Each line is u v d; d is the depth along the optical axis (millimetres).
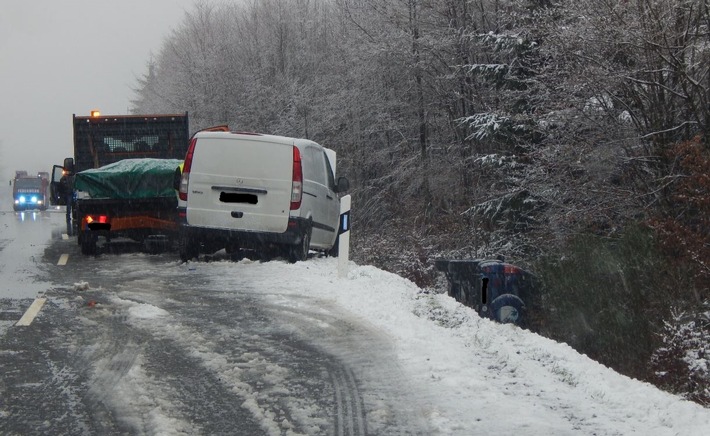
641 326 11445
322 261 15367
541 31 16812
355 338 8500
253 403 6320
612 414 6027
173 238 17188
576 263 13133
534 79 18438
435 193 28984
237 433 5652
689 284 11430
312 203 15102
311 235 15242
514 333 8688
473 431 5656
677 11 14695
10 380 6992
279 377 7074
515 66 22625
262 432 5676
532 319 11828
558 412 6078
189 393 6605
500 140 21938
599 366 7434
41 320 9555
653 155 15305
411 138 31641
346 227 12617
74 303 10703
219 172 14352
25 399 6441
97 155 20906
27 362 7602
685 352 10430
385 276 13023
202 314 9859
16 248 19594
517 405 6230
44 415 6043
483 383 6793
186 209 14383
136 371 7262
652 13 14430
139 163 17469
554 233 16797
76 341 8469
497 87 24234
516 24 22250
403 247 22984
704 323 11016
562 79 17016
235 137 14406
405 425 5805
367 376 7086
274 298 10867
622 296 12023
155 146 21000
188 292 11500
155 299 10953
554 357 7691
